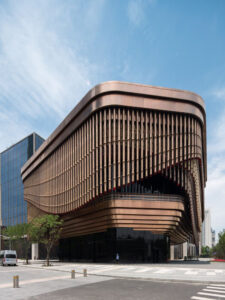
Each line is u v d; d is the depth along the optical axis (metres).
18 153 89.56
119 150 35.69
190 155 37.62
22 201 84.00
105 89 36.28
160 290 14.08
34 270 30.19
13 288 15.28
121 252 36.00
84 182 39.28
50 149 54.47
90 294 13.05
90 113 37.78
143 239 36.62
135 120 36.91
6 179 96.31
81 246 46.56
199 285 15.89
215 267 29.73
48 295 12.92
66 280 18.83
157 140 36.94
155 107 37.06
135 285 15.91
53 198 52.53
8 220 91.81
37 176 65.12
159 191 38.19
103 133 36.72
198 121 40.00
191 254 115.94
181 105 37.88
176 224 37.94
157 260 36.47
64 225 52.59
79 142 42.09
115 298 12.03
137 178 35.53
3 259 41.09
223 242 65.75
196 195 47.22
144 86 36.94
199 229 69.31
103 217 38.16
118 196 36.56
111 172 35.62
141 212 36.78
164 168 36.25
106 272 23.41
